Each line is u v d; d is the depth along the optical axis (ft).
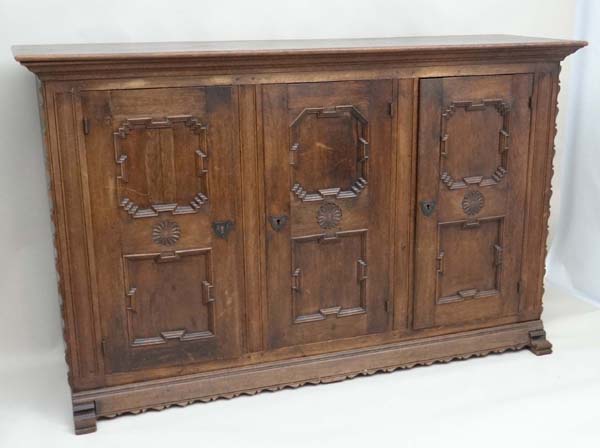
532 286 9.16
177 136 7.48
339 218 8.16
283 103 7.68
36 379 8.89
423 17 10.29
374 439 7.50
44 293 9.43
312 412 8.00
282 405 8.14
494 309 9.05
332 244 8.23
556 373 8.74
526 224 8.92
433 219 8.48
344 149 8.01
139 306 7.79
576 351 9.27
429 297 8.71
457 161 8.43
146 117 7.33
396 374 8.75
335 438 7.53
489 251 8.87
